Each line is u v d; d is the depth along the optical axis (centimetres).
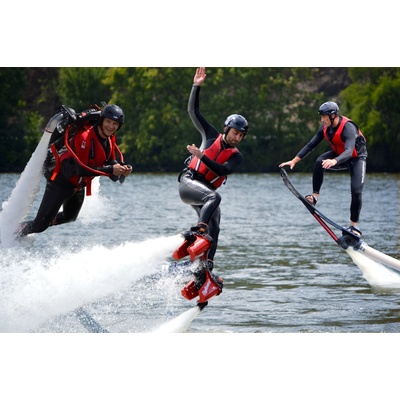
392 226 6319
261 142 15812
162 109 15912
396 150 15000
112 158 2764
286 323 3023
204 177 2800
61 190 2791
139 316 3172
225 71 15900
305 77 16150
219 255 4759
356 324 3012
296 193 3550
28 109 15675
